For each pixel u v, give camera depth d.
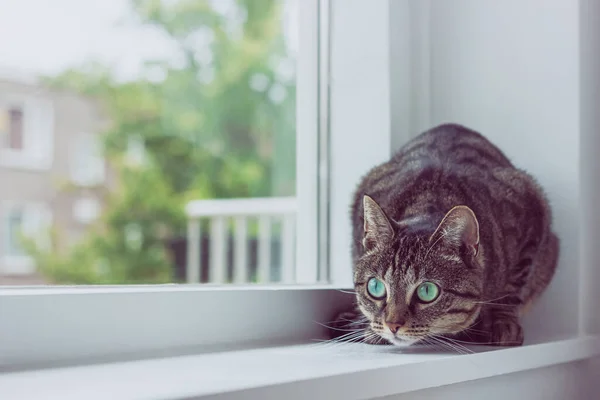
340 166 1.45
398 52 1.40
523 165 1.36
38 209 3.79
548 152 1.33
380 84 1.40
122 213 4.13
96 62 4.12
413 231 1.11
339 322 1.20
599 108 1.34
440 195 1.21
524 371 1.16
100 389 0.70
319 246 1.48
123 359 0.92
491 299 1.17
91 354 0.90
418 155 1.31
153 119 4.32
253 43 4.55
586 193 1.31
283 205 3.39
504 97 1.38
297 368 0.85
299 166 1.57
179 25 4.42
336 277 1.43
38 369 0.83
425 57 1.46
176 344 0.99
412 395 0.94
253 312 1.09
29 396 0.67
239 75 4.53
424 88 1.46
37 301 0.86
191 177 4.37
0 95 3.59
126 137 4.24
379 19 1.40
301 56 1.57
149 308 0.96
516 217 1.23
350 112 1.44
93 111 4.09
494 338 1.12
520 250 1.24
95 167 4.10
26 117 3.72
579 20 1.29
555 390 1.23
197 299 1.02
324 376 0.79
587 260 1.31
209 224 3.77
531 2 1.35
